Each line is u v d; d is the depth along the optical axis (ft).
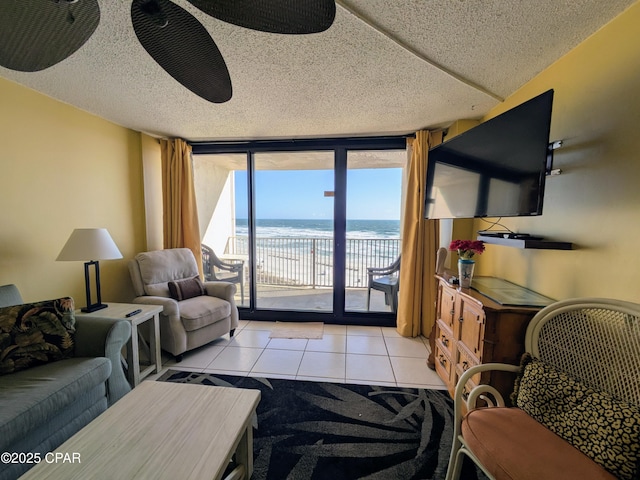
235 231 14.28
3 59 3.77
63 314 5.34
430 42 4.81
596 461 3.00
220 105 7.39
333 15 2.80
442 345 6.92
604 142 4.22
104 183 8.58
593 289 4.37
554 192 5.19
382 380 7.05
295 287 14.46
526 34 4.57
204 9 2.80
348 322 10.85
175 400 4.10
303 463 4.61
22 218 6.48
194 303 8.67
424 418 5.68
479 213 5.83
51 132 7.04
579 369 3.80
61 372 4.63
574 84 4.84
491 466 3.18
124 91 6.64
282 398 6.31
